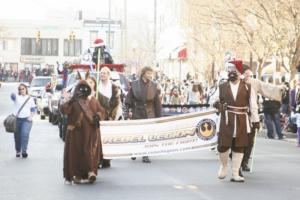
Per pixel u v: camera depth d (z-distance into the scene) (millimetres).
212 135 17203
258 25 36062
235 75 14219
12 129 19000
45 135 27203
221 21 38594
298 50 32000
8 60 118062
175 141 17031
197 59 52781
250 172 16062
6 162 17875
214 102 14438
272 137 27938
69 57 118125
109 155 16578
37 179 14719
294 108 28578
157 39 92562
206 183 14219
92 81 16062
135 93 17938
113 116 17344
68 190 13258
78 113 13898
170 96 39875
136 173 15766
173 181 14492
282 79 36125
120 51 101688
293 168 16922
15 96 19141
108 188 13508
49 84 39500
